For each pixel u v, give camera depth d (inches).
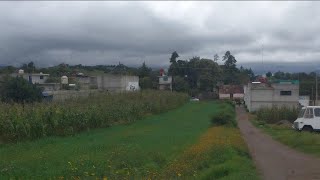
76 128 1216.8
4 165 611.8
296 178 562.3
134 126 1438.2
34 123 1045.2
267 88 2667.3
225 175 565.3
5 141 984.3
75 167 565.0
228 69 5467.5
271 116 2005.4
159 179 506.0
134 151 746.8
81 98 1742.1
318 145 893.8
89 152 756.6
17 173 547.8
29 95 1898.4
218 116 1555.1
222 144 821.2
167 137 1082.1
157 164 668.1
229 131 1253.7
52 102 1400.1
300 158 762.2
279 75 4611.2
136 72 4670.3
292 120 1973.4
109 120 1413.6
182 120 1765.5
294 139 986.1
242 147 853.8
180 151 819.4
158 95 2357.3
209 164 641.6
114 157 673.6
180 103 2874.0
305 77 4018.2
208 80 4621.1
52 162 644.7
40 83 2915.8
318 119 1213.1
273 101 2647.6
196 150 745.0
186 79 4596.5
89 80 3538.4
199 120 1785.2
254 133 1371.8
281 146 971.3
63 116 1154.0
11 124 995.3
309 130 1220.5
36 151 792.9
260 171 620.7
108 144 892.6
